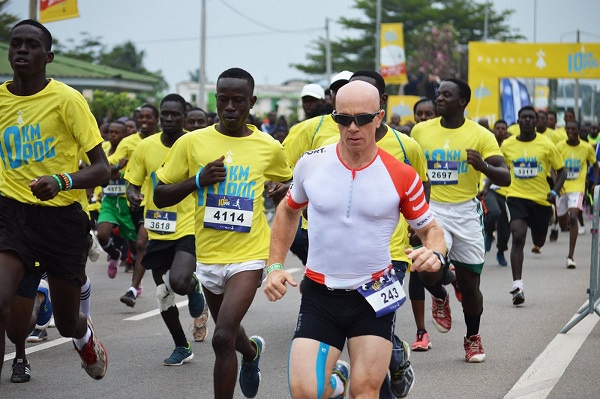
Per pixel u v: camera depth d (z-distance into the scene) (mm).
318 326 5227
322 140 8344
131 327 10242
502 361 8375
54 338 9633
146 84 39188
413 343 9203
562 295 12227
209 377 7910
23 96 6457
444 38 66500
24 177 6457
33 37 6352
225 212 6703
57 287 6625
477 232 8766
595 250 9852
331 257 5246
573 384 7492
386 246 5277
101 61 69125
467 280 8445
